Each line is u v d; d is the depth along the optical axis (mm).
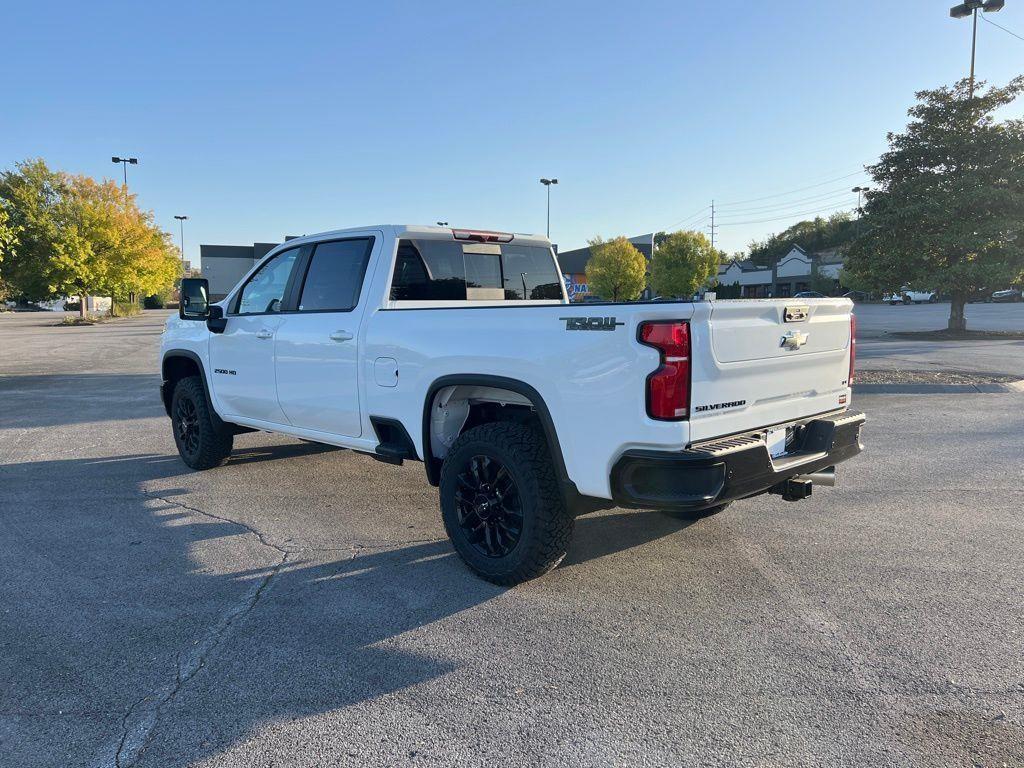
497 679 2975
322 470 6582
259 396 5617
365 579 4043
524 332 3670
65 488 5996
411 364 4270
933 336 22000
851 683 2920
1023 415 9000
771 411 3695
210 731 2625
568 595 3812
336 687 2922
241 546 4590
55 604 3723
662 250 47344
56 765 2432
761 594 3809
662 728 2625
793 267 70000
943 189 21375
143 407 10484
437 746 2531
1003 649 3189
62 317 51906
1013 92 20594
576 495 3535
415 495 5762
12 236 17453
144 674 3027
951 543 4570
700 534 4762
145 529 4934
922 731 2592
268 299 5602
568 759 2453
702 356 3232
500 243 5559
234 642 3303
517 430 3824
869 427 8297
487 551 3979
